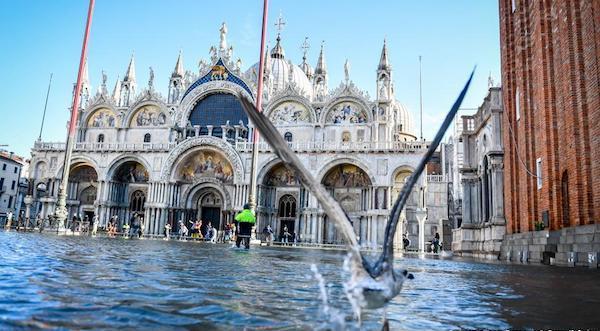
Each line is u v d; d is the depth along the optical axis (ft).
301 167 10.25
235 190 214.28
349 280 10.51
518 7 102.78
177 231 223.51
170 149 225.56
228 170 224.53
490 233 124.06
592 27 68.54
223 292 25.82
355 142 212.64
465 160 152.46
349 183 215.92
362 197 213.05
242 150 218.18
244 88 233.96
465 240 144.56
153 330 15.48
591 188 69.41
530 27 99.30
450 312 22.35
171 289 25.94
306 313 20.02
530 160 95.61
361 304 10.35
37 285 24.48
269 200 220.64
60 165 236.22
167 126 237.04
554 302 26.81
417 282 39.04
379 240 199.62
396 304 24.58
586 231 67.36
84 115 246.47
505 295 30.19
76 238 108.78
